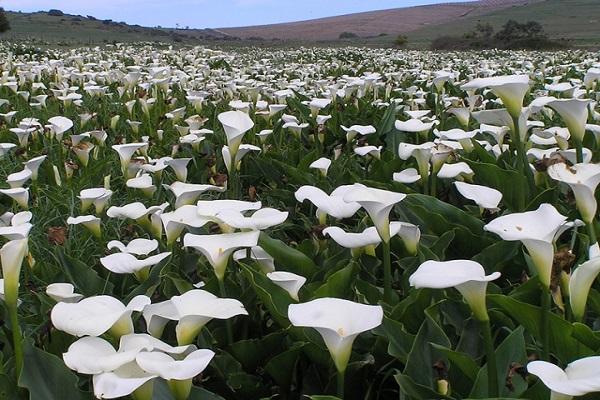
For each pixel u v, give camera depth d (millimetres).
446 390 2184
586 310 2922
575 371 1641
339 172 5355
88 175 5594
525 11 117875
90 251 4375
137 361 1745
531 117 7129
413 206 3701
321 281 3188
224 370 2607
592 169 2662
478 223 3762
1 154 5328
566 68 14656
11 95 10547
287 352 2477
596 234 3172
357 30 145625
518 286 2996
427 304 2738
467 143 4781
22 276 3752
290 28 146250
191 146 6418
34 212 4930
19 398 2262
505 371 2279
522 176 3738
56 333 2674
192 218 2871
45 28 66500
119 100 9891
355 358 2555
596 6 113812
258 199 5281
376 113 7875
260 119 7910
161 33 73500
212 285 2980
